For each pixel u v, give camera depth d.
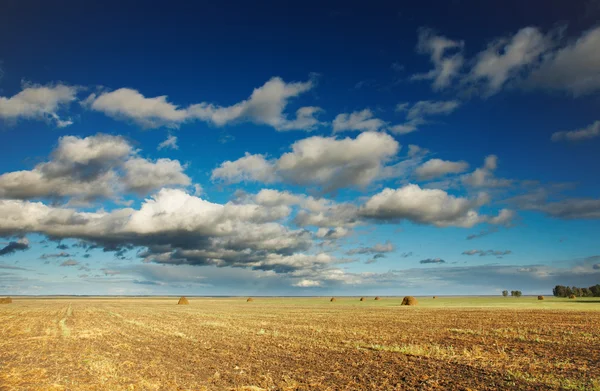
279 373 17.92
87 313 63.06
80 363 20.45
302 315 57.41
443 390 14.72
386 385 15.59
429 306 83.81
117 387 15.56
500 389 14.66
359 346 25.56
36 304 105.81
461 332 32.44
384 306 88.75
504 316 49.62
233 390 15.16
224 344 27.02
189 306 96.38
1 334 33.44
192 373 18.02
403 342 27.23
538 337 28.36
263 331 34.06
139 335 32.38
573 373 16.89
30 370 18.75
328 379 16.73
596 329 33.12
